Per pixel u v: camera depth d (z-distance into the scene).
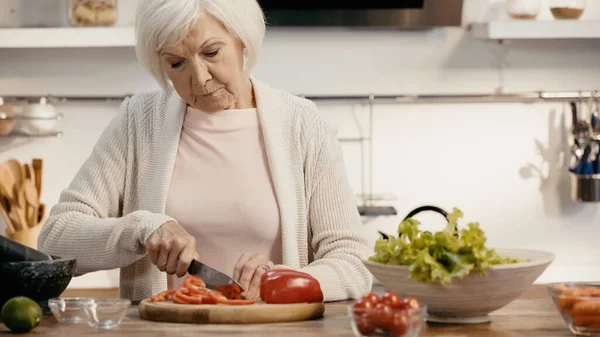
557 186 3.72
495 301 1.59
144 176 2.18
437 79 3.68
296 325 1.62
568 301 1.50
